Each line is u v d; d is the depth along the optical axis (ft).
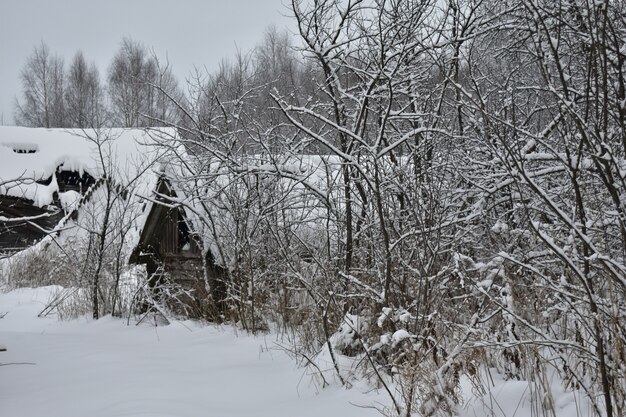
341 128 20.08
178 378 21.38
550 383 14.88
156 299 37.42
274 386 20.12
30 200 72.13
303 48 24.11
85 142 81.87
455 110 24.34
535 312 15.89
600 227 13.75
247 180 30.60
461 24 25.39
